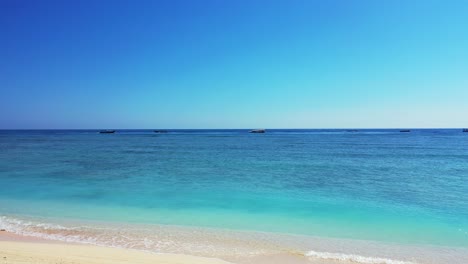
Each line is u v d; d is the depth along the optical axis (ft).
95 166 93.20
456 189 58.44
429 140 280.10
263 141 266.36
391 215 40.04
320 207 44.27
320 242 29.86
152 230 33.19
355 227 34.83
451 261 25.43
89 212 40.60
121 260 23.22
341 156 128.88
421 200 48.91
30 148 174.40
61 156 125.80
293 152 149.79
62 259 22.76
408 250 27.86
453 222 36.76
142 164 99.60
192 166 94.12
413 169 88.02
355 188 59.26
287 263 24.90
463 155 132.16
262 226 35.09
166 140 286.66
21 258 22.47
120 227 34.12
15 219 36.58
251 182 66.13
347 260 25.58
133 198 49.65
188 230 33.32
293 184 63.72
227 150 164.04
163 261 23.41
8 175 73.97
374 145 206.69
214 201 47.75
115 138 332.39
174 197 50.75
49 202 46.26
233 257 26.07
